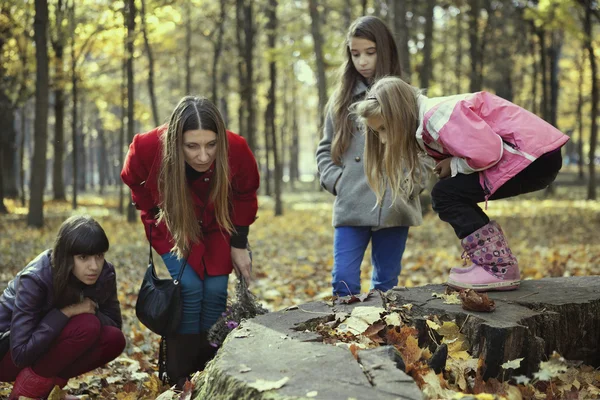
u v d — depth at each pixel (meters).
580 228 12.99
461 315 2.89
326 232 13.26
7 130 23.16
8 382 3.66
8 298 3.39
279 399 2.01
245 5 18.22
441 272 7.97
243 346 2.56
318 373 2.21
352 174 3.98
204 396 2.44
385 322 2.89
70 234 3.20
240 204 3.68
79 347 3.31
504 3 20.45
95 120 36.75
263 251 10.40
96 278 3.30
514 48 24.83
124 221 15.47
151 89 15.30
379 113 3.15
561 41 26.28
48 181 49.03
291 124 40.03
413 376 2.36
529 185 3.14
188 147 3.29
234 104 30.16
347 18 18.77
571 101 32.81
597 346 3.19
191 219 3.39
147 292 3.46
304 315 3.03
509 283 3.23
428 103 3.08
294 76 21.52
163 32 15.64
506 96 26.42
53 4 15.01
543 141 2.92
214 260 3.58
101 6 14.65
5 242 10.26
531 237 11.75
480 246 3.22
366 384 2.10
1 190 18.00
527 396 2.57
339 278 4.01
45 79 12.24
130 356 4.63
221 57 22.86
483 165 2.89
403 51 13.63
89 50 17.02
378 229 3.99
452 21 22.86
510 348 2.71
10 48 15.64
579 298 3.14
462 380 2.60
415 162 3.21
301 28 17.80
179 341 3.55
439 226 13.40
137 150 3.47
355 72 4.06
